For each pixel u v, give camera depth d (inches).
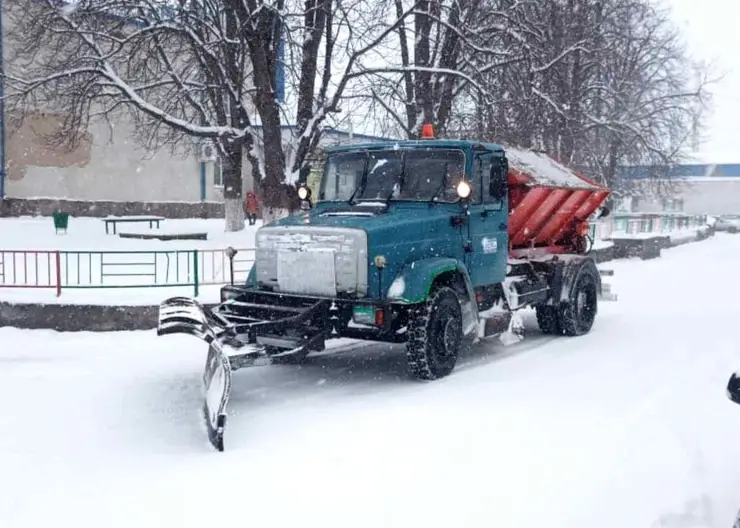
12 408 248.8
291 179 550.3
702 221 1504.7
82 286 390.3
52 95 575.5
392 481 183.6
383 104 605.6
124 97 588.7
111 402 257.1
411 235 281.9
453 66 623.5
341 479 185.0
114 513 166.4
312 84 565.3
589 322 398.0
